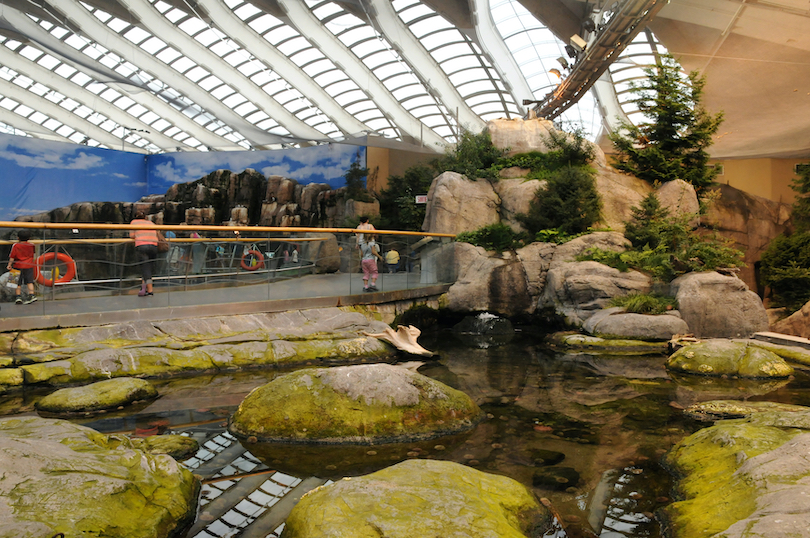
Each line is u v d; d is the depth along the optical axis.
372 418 5.46
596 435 5.53
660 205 17.31
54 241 8.88
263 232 10.83
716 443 4.46
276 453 4.98
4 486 3.08
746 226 27.11
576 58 22.53
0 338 7.87
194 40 30.36
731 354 8.89
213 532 3.56
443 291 15.33
